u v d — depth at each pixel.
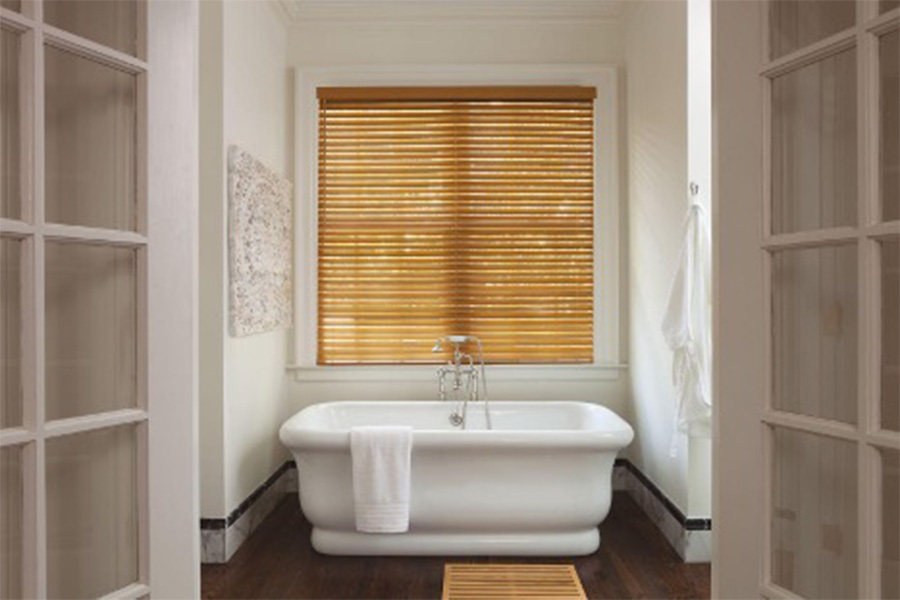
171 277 1.22
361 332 4.25
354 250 4.25
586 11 4.21
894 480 1.03
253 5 3.67
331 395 4.26
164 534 1.22
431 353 4.25
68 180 1.12
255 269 3.54
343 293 4.26
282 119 4.20
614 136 4.23
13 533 1.05
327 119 4.26
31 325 1.04
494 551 3.22
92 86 1.15
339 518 3.22
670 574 3.03
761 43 1.23
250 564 3.16
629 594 2.82
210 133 3.22
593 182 4.26
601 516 3.25
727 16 1.28
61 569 1.11
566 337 4.25
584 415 3.88
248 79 3.59
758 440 1.24
